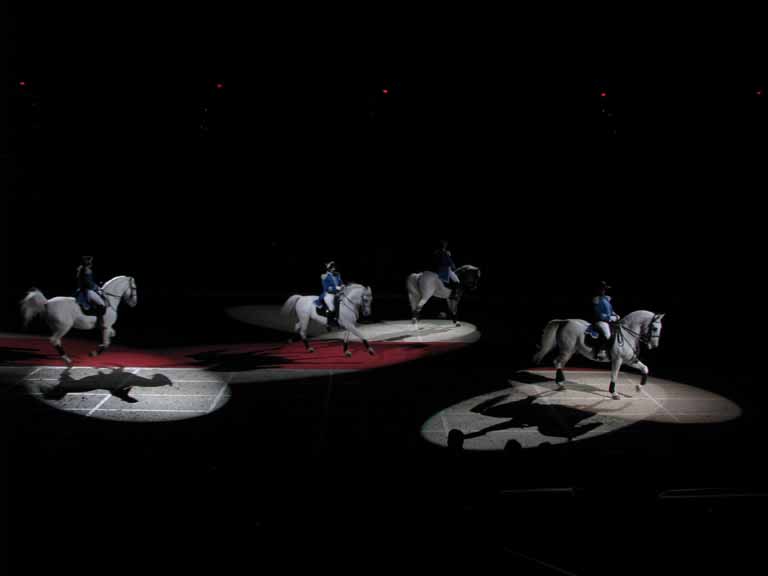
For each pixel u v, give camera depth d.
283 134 25.09
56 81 21.33
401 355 17.41
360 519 8.00
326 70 21.53
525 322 22.17
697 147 23.83
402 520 7.93
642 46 20.03
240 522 8.12
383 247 27.64
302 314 17.25
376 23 20.72
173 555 7.24
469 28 20.66
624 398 14.39
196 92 22.39
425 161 25.91
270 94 22.72
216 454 10.84
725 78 20.19
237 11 20.39
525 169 25.91
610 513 8.27
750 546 7.44
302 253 27.77
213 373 15.34
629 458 11.20
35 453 10.66
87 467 10.17
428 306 24.88
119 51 20.78
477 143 25.38
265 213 27.17
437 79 21.75
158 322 21.02
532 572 6.70
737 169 23.98
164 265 27.38
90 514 8.45
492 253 27.52
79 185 25.67
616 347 14.05
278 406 13.23
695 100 21.38
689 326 21.69
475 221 27.16
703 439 12.16
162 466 10.29
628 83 21.03
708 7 19.16
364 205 27.02
